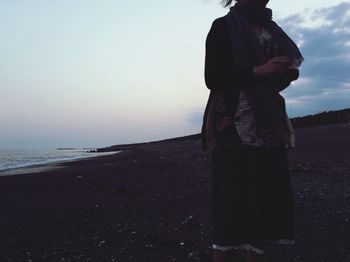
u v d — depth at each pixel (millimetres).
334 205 5293
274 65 2213
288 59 2234
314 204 5430
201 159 16625
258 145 2330
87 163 23984
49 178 13391
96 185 9961
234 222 2309
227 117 2365
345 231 4074
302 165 9883
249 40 2324
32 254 4023
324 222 4473
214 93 2439
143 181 9930
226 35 2355
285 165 2438
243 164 2330
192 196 6879
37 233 4930
